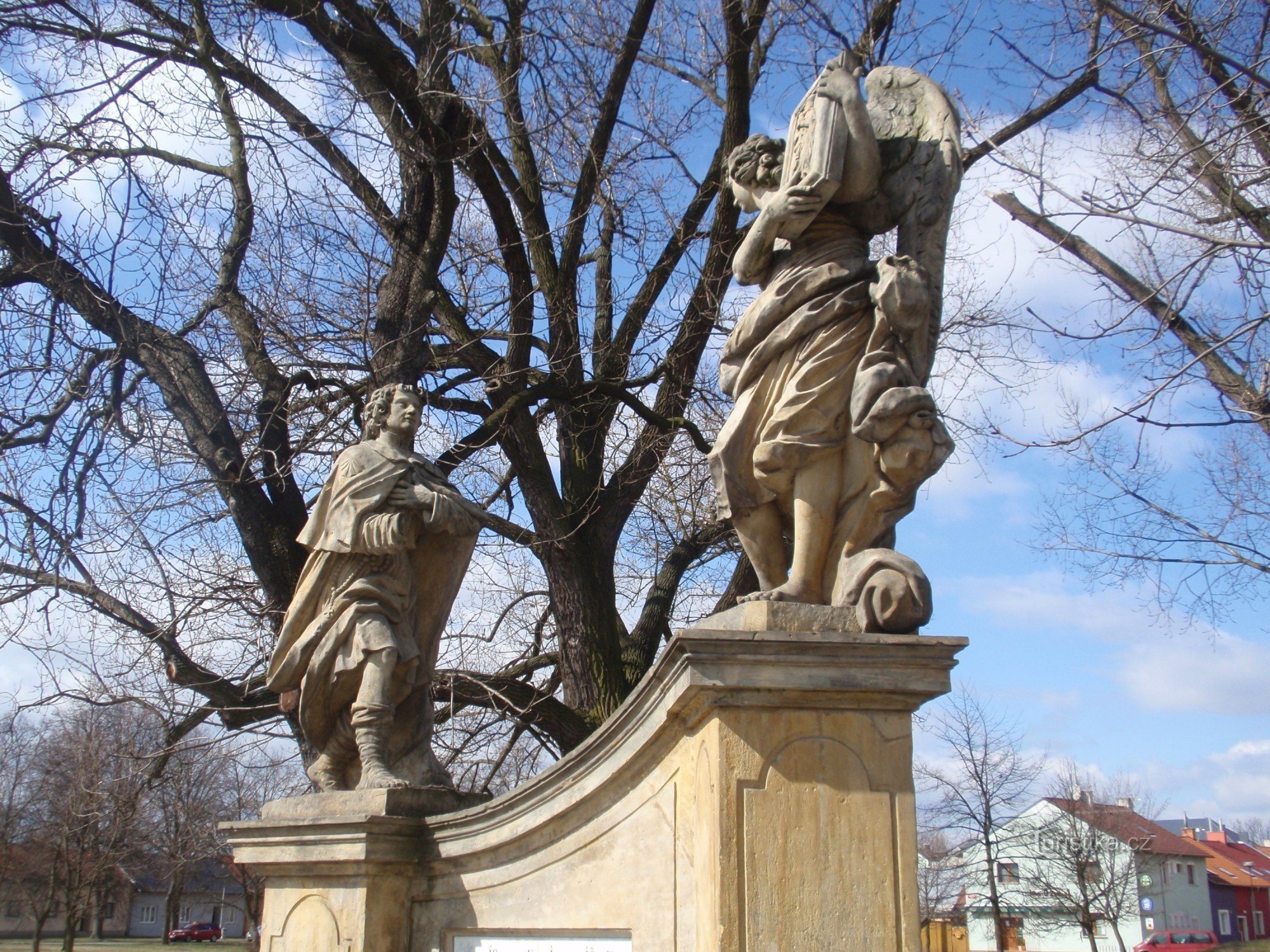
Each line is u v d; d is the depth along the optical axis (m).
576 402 11.87
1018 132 10.62
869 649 3.86
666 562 12.30
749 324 4.38
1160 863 42.38
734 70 11.49
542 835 4.87
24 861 29.23
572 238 12.23
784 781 3.81
